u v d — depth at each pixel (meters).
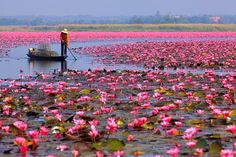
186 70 74.81
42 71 74.94
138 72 66.50
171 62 86.38
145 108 36.81
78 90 49.56
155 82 56.91
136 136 27.38
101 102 40.47
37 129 29.78
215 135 26.94
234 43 143.25
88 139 26.17
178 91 48.47
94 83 56.66
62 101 41.97
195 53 105.88
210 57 93.62
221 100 41.41
